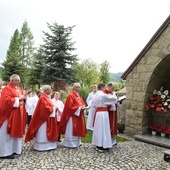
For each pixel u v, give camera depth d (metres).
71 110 6.57
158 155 5.89
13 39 43.38
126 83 8.62
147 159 5.52
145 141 7.35
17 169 4.61
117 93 12.57
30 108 10.34
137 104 8.19
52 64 19.44
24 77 26.86
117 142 7.28
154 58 7.71
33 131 6.11
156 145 6.98
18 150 5.63
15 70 26.67
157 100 7.81
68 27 19.98
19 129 5.52
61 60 19.44
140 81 8.14
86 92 19.72
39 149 6.08
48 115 6.18
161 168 4.91
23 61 42.69
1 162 5.05
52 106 6.31
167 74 8.25
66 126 6.64
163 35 7.48
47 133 6.15
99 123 6.16
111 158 5.53
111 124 6.50
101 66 44.66
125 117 9.02
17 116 5.54
